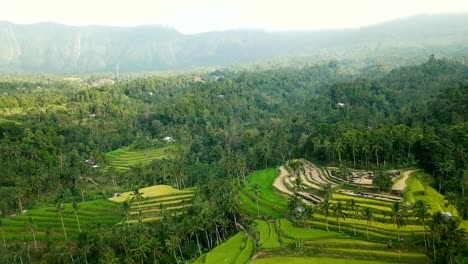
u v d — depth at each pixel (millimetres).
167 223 135125
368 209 113312
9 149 197000
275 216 140750
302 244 111312
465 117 189000
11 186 177000
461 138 159125
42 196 183375
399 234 108062
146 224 147125
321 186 151250
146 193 175500
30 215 157250
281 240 117375
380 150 162875
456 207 114188
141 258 119375
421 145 158500
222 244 124312
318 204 130875
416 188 134750
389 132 171750
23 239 140500
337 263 100812
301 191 152250
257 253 112312
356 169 166500
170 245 120375
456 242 91000
